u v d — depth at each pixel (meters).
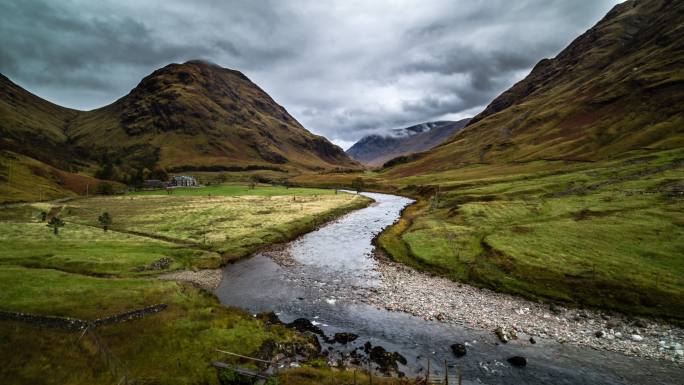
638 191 78.00
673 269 41.19
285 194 171.12
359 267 57.00
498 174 150.00
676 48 194.75
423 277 50.66
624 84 193.00
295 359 30.05
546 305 39.72
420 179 188.88
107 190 172.12
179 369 27.25
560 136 186.50
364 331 35.88
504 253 52.34
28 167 166.62
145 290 40.12
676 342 31.23
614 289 39.53
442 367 29.33
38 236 70.56
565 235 56.41
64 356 27.62
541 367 29.11
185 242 71.38
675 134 132.12
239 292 47.22
